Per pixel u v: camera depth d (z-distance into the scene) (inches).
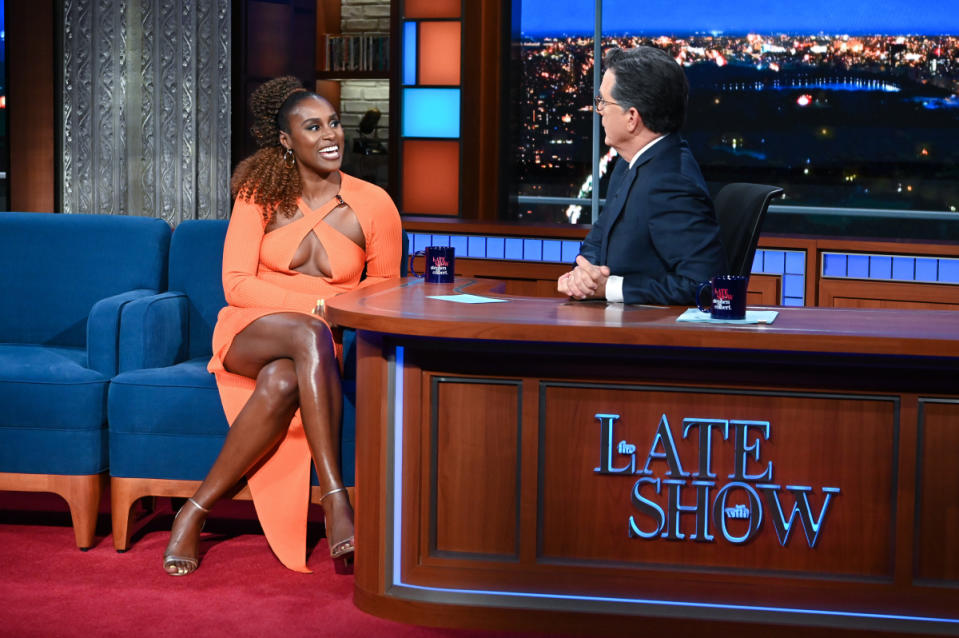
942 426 86.5
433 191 206.8
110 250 135.9
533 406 92.5
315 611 98.7
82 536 115.0
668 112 99.6
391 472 96.2
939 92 256.7
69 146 176.9
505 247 182.1
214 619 96.4
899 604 88.1
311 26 190.2
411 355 94.3
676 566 91.5
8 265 136.6
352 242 121.6
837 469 88.4
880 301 165.9
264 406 108.7
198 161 176.6
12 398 115.0
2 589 103.3
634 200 99.7
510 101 205.3
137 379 114.0
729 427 89.6
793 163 269.6
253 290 116.5
